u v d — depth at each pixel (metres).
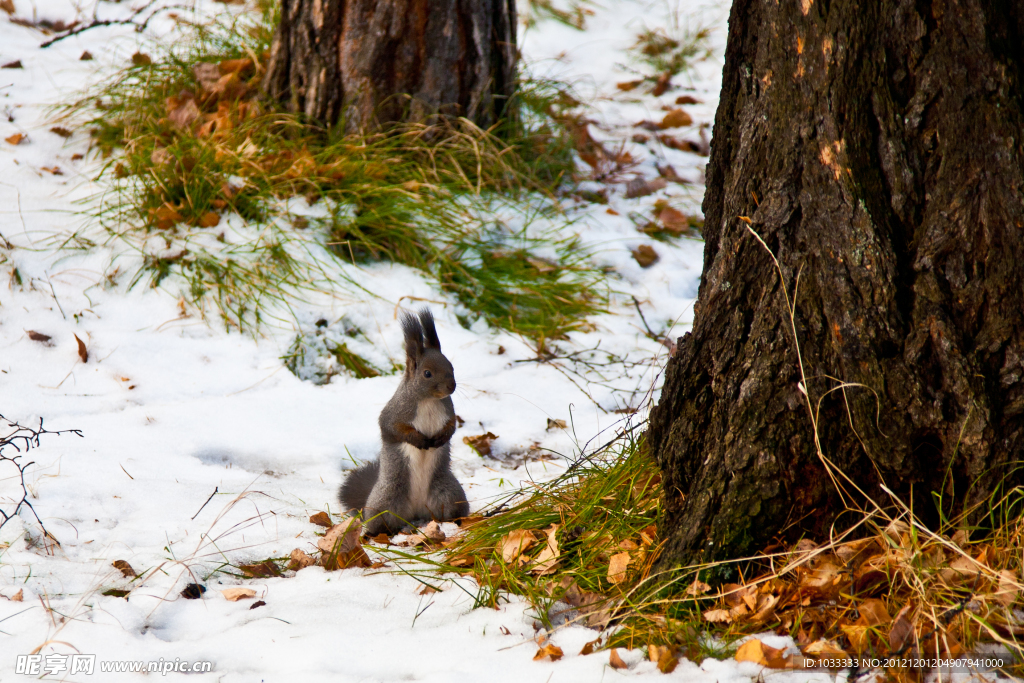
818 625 5.41
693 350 6.09
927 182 5.60
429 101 13.51
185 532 7.02
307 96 13.41
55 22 17.86
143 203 11.84
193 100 13.73
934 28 5.56
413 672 5.25
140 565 6.48
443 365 7.13
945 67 5.52
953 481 5.66
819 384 5.62
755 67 6.05
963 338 5.46
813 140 5.74
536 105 16.02
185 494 7.71
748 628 5.41
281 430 9.24
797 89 5.80
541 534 6.69
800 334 5.67
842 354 5.56
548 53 21.14
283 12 13.36
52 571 6.29
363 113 13.33
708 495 5.89
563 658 5.34
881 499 5.74
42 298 10.54
